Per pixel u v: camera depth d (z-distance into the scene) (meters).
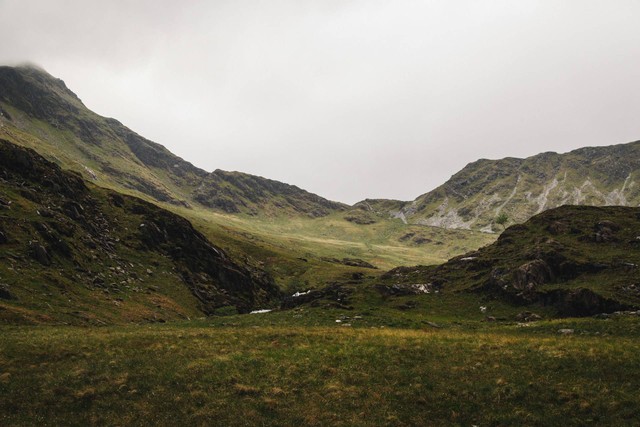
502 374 31.75
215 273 118.12
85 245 86.94
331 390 30.78
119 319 62.34
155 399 29.58
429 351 37.12
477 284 77.19
